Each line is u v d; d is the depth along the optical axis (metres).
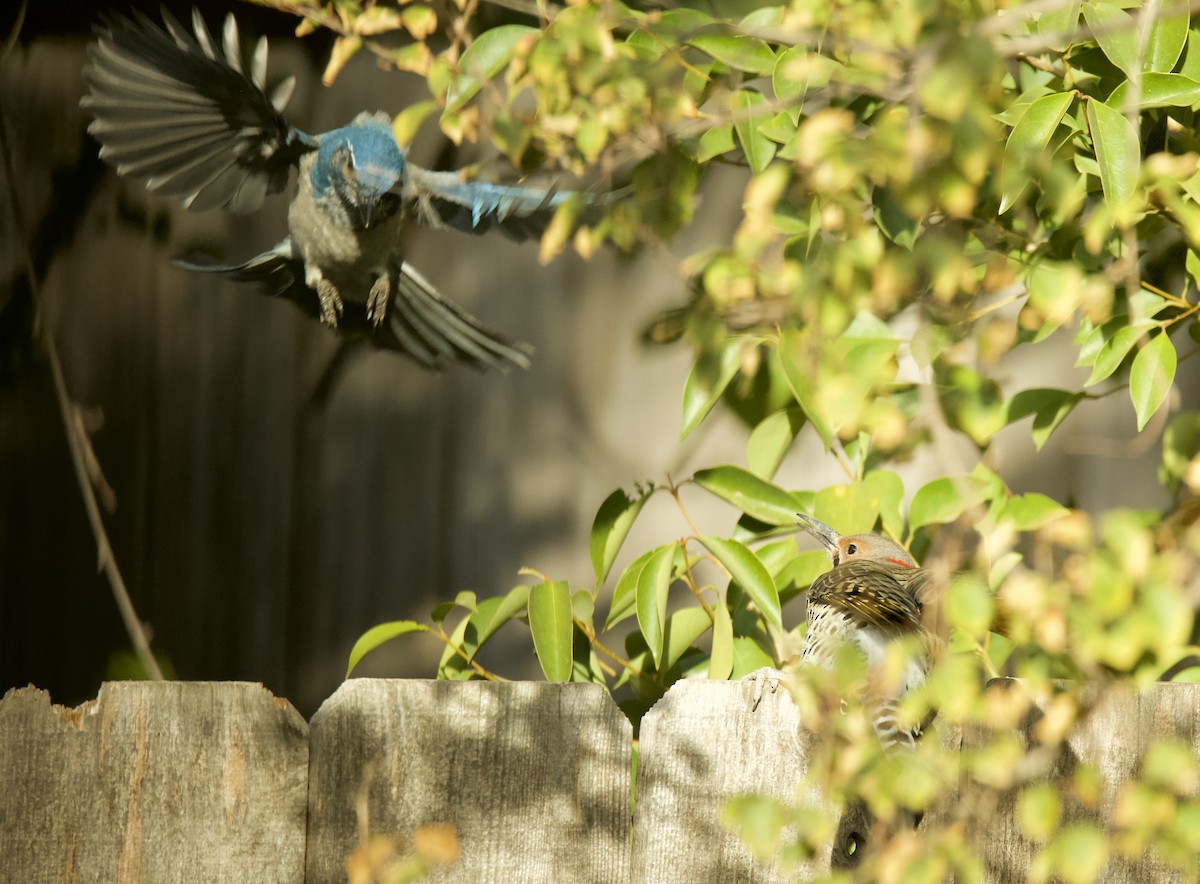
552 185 6.99
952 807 6.20
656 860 6.38
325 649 11.77
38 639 11.52
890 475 8.45
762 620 8.72
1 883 6.02
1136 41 6.39
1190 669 8.04
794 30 6.30
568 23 6.43
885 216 7.14
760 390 8.84
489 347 8.80
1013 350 11.27
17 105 11.58
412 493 11.91
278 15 11.52
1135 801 5.20
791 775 6.36
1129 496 11.27
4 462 11.56
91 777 6.16
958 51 4.80
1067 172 6.50
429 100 11.56
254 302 11.90
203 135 7.50
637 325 11.89
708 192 11.69
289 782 6.31
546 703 6.46
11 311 11.58
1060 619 4.84
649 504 11.77
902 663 5.37
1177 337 10.99
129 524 11.66
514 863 6.36
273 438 11.85
